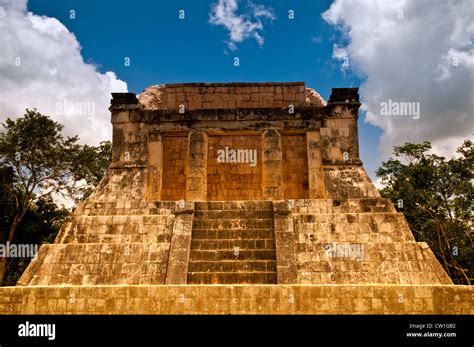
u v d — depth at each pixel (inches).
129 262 445.1
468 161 891.4
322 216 489.4
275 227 464.8
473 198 864.9
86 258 448.8
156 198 593.3
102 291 339.9
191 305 333.1
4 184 877.8
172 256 435.8
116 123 623.2
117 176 595.2
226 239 461.4
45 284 428.8
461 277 962.1
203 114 624.1
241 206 513.3
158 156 611.2
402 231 478.6
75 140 927.7
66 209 1040.8
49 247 457.7
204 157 611.5
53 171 909.8
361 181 581.3
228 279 414.9
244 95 678.5
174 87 683.4
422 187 944.3
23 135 864.3
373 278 430.0
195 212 503.2
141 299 336.5
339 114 616.4
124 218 494.6
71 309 337.1
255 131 620.7
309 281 423.8
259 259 437.1
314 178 597.6
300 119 618.8
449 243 919.0
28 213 975.0
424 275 431.2
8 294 340.8
